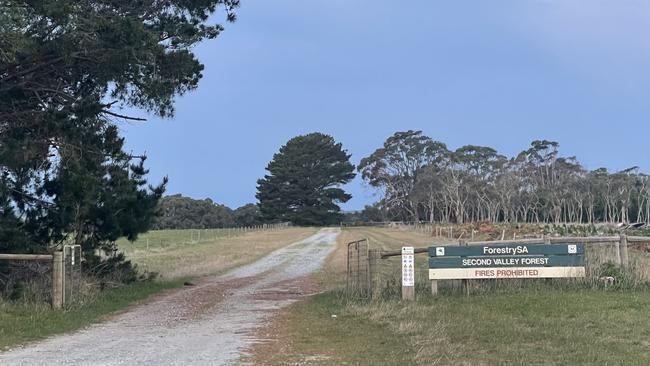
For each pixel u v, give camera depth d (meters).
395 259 27.19
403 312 13.23
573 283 15.15
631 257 16.75
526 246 15.29
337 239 62.78
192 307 16.33
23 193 17.33
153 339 11.38
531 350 9.52
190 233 80.38
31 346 10.68
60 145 17.23
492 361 8.88
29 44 14.27
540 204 108.62
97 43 15.62
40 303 14.52
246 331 12.27
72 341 11.20
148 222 20.50
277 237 69.75
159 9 17.83
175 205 121.75
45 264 16.39
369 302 15.10
